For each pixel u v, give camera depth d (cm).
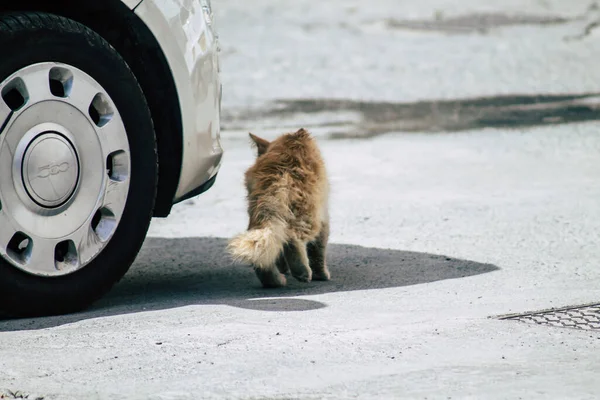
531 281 1343
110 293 1355
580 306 1190
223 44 4834
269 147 1406
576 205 1919
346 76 4066
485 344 1032
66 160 1198
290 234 1323
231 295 1314
